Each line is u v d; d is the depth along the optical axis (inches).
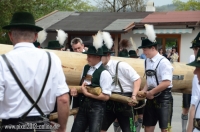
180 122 330.3
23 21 118.2
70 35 820.0
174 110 396.2
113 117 210.5
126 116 205.8
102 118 189.9
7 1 762.2
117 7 1374.3
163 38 774.5
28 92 114.3
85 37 815.7
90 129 186.4
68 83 217.3
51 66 117.4
